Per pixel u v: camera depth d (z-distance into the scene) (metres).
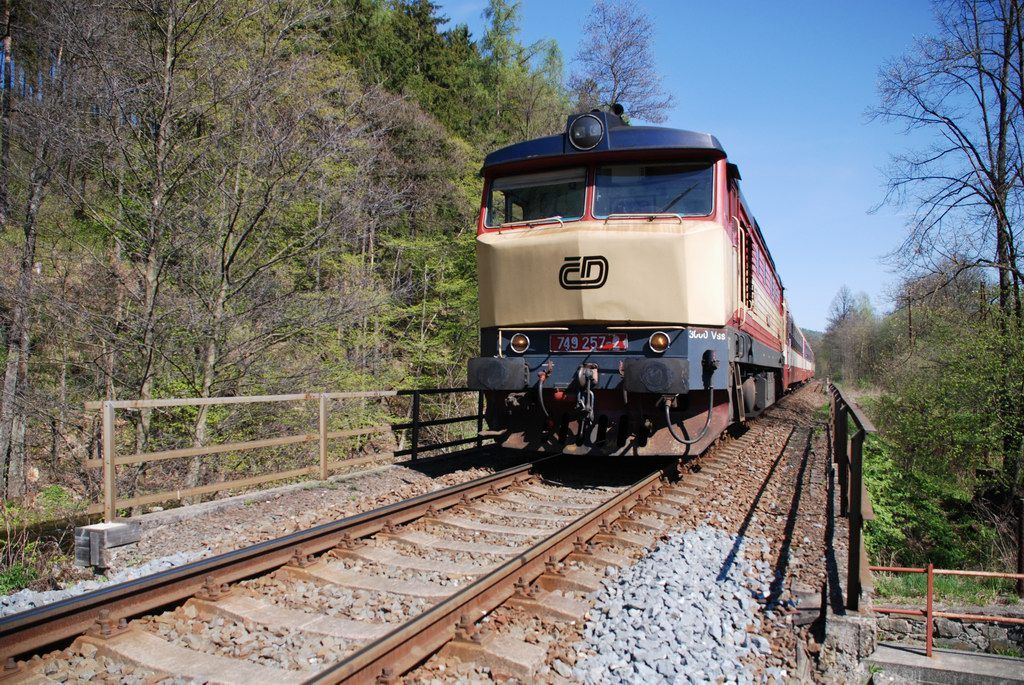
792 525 7.20
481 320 9.28
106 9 10.00
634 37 28.56
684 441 8.27
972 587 7.55
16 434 12.23
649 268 8.20
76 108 10.09
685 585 5.20
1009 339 13.87
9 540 7.04
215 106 11.09
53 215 11.37
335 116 12.03
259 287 11.33
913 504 12.72
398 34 34.44
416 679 3.71
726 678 4.00
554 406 9.15
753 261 11.44
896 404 16.91
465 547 6.13
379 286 16.53
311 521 7.02
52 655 3.93
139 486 10.44
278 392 11.93
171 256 10.41
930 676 5.06
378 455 9.54
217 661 3.96
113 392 10.45
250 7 11.20
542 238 8.58
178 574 4.71
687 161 8.65
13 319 10.95
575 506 7.74
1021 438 13.44
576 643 4.36
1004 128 17.11
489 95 30.30
